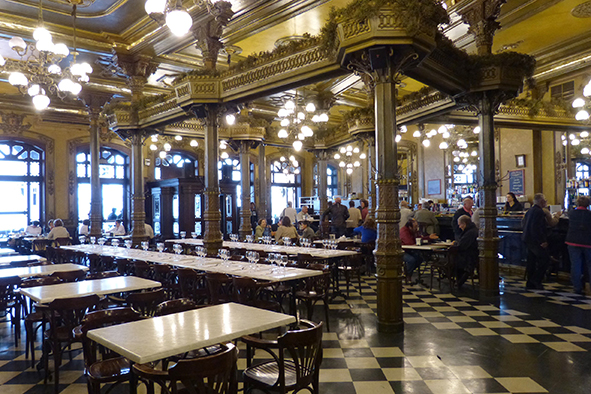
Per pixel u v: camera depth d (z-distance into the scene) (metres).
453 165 18.12
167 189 16.33
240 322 3.19
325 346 4.93
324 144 14.20
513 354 4.56
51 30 9.66
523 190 14.45
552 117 10.12
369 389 3.77
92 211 13.29
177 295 7.02
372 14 4.80
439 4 5.05
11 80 7.42
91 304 4.13
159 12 4.71
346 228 12.42
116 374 3.18
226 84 7.95
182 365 2.41
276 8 8.48
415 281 9.02
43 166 16.89
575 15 9.31
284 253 8.03
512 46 11.19
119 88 13.70
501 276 9.52
